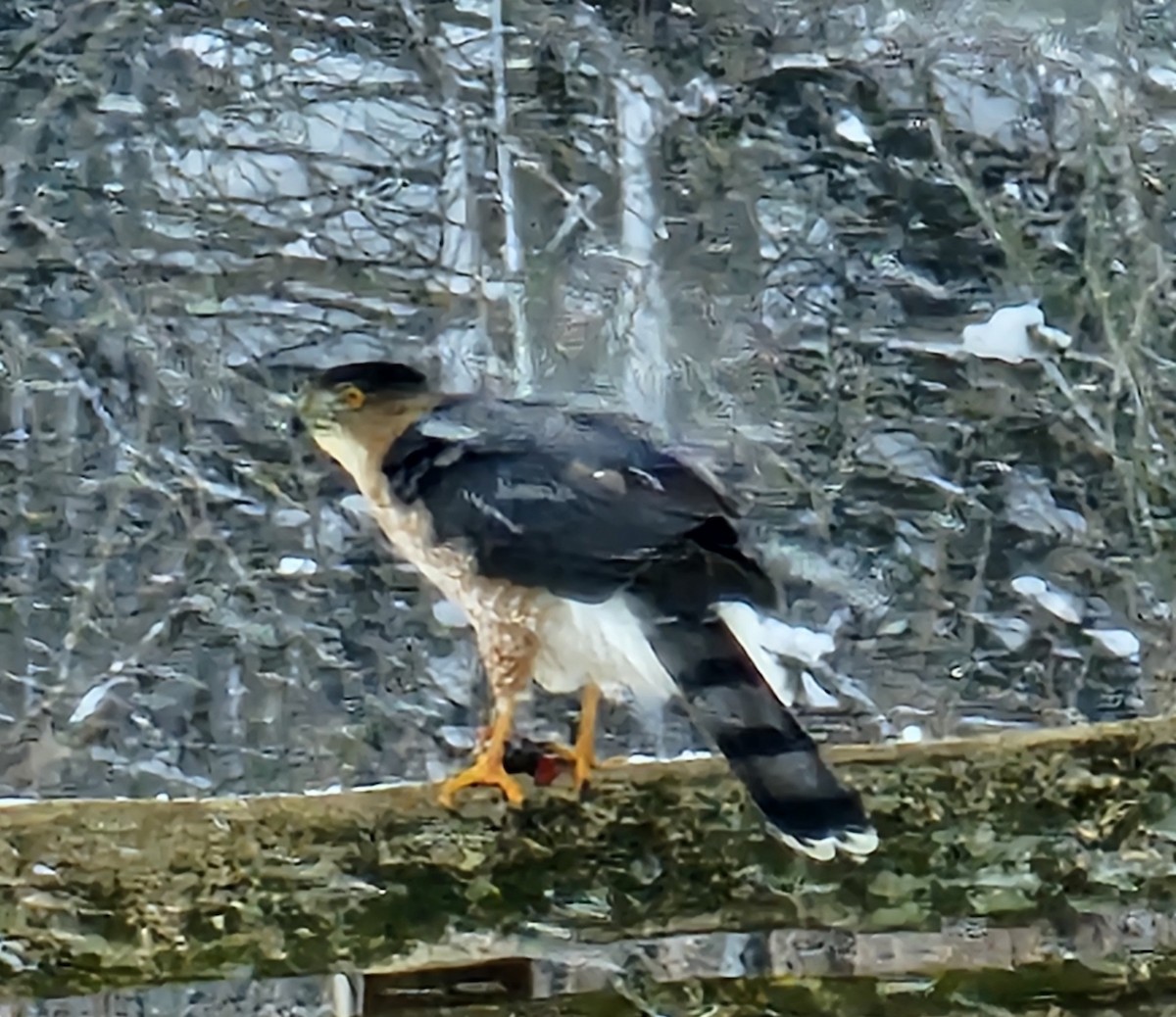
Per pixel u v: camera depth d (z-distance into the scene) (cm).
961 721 1046
